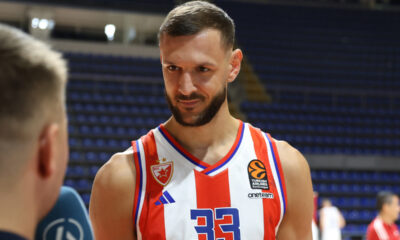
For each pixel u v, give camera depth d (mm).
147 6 11250
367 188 7852
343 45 11906
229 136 1212
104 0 11047
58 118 548
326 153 8086
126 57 10484
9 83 495
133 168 1168
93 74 9695
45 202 564
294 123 8820
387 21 13055
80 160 7254
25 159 512
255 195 1144
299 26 12414
